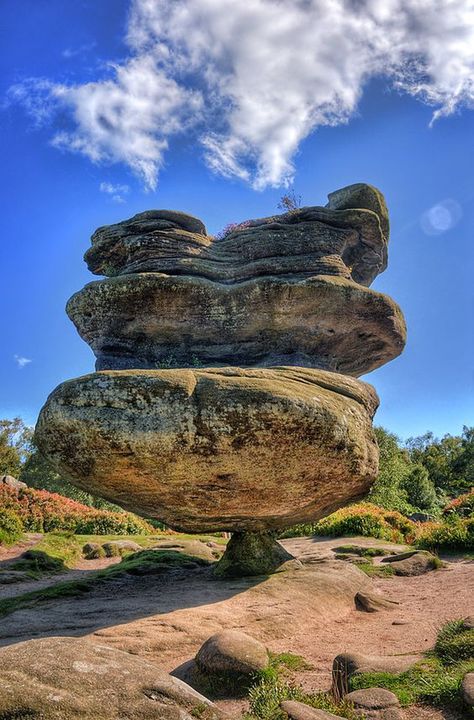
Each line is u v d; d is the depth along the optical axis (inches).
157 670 203.8
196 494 480.7
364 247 767.7
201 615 419.5
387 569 645.3
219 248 707.4
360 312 666.2
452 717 230.8
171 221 716.0
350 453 492.1
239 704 274.1
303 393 479.8
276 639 393.1
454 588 530.0
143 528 1182.9
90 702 173.9
